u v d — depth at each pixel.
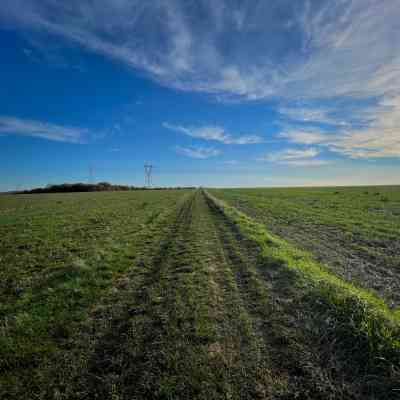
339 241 12.15
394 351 3.79
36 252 10.69
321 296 5.68
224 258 9.54
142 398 3.31
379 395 3.28
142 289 6.86
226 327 4.87
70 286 6.91
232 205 32.25
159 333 4.71
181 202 38.41
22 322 5.14
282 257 8.80
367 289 6.68
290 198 40.69
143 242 12.49
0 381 3.67
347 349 4.12
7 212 26.66
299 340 4.42
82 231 15.09
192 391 3.38
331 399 3.24
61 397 3.36
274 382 3.52
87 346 4.41
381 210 22.52
